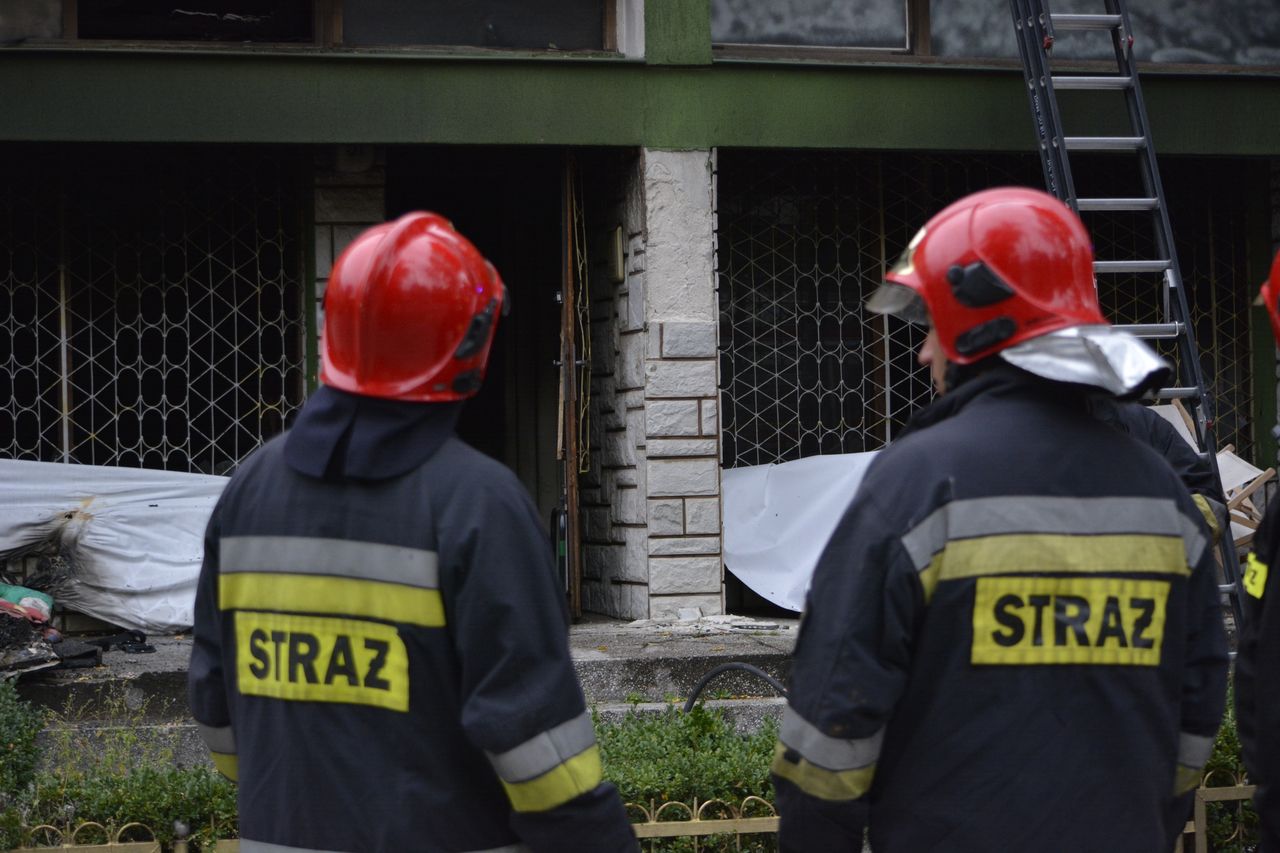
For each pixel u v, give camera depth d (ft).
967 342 8.61
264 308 27.25
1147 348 8.31
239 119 24.23
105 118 23.81
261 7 25.70
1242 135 27.68
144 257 26.78
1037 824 8.04
